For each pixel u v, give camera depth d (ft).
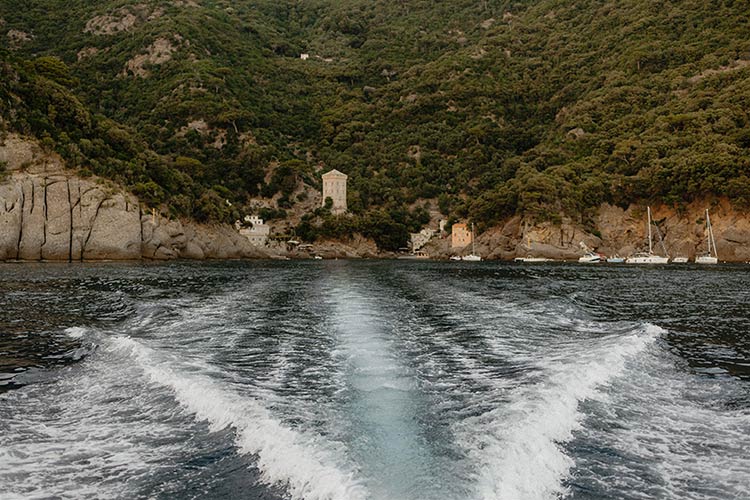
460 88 603.26
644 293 109.50
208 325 64.03
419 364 44.34
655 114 381.19
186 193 335.88
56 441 28.73
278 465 24.43
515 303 87.51
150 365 43.32
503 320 68.64
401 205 531.09
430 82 633.20
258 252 386.52
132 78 595.06
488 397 34.32
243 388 36.42
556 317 72.13
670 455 27.02
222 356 46.98
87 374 42.39
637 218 332.39
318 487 21.84
